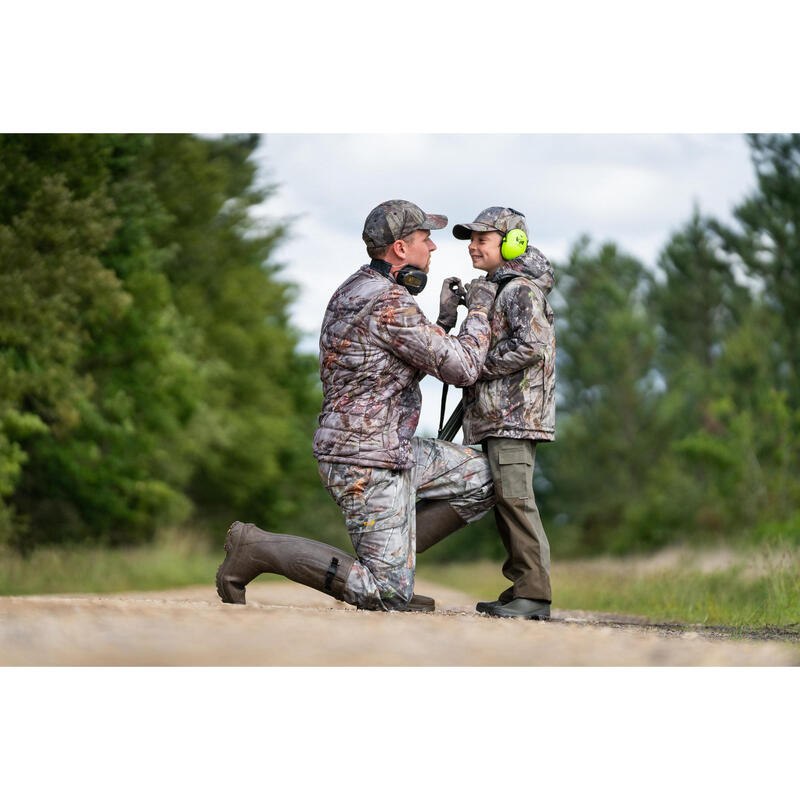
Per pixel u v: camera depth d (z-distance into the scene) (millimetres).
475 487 17641
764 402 85125
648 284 152875
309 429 130625
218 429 89562
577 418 133250
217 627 11047
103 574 49500
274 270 123938
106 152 57625
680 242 146750
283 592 37250
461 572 90500
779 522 72750
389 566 16609
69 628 10555
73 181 55094
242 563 16438
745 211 115062
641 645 12203
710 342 143250
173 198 93500
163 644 10164
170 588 51188
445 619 14141
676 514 108000
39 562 50125
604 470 128500
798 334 106750
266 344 112000
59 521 69000
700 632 16547
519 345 17312
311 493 129125
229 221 107750
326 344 16984
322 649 10484
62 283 52250
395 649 10820
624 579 37781
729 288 143125
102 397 68625
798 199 111125
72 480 67625
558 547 126312
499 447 17703
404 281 17234
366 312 16594
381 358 16594
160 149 90688
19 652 9680
